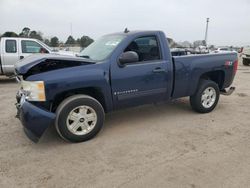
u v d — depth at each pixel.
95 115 4.16
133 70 4.43
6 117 5.38
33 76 3.77
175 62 4.93
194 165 3.41
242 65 19.84
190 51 6.59
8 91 8.20
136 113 5.62
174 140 4.21
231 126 4.87
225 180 3.07
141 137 4.33
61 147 3.96
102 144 4.05
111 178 3.12
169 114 5.56
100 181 3.06
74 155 3.70
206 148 3.92
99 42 5.12
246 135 4.44
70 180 3.09
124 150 3.85
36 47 10.16
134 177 3.14
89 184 3.01
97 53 4.63
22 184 3.01
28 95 3.80
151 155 3.69
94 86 4.08
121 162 3.50
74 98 3.96
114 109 4.49
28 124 3.73
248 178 3.11
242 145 4.03
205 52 6.21
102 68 4.14
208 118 5.32
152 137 4.33
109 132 4.54
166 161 3.52
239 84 9.82
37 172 3.26
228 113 5.70
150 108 5.99
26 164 3.46
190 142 4.13
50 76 3.77
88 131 4.15
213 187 2.94
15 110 5.92
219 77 5.89
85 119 4.09
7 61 9.88
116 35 4.88
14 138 4.30
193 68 5.17
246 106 6.32
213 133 4.52
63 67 4.01
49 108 3.92
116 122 5.05
